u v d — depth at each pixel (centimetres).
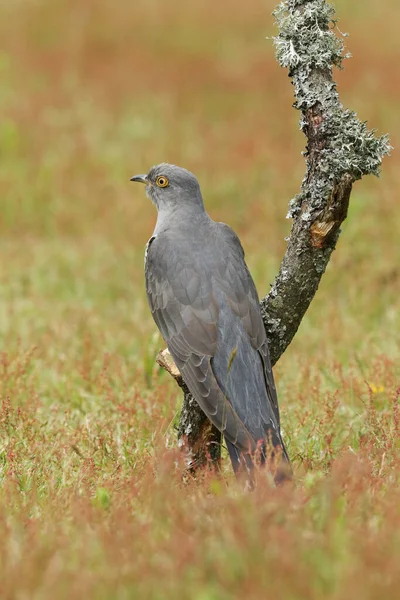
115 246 2264
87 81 3694
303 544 788
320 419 1272
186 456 1062
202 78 3700
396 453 1055
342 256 2025
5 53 3941
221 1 4644
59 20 4366
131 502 942
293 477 953
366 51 3866
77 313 1883
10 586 758
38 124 3186
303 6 1080
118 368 1509
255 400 1038
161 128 3164
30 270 2145
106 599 741
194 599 734
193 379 1055
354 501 883
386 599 723
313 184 1068
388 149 1057
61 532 864
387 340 1653
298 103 1072
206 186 2605
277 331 1116
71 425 1301
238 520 818
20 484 1055
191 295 1096
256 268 2055
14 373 1452
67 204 2555
